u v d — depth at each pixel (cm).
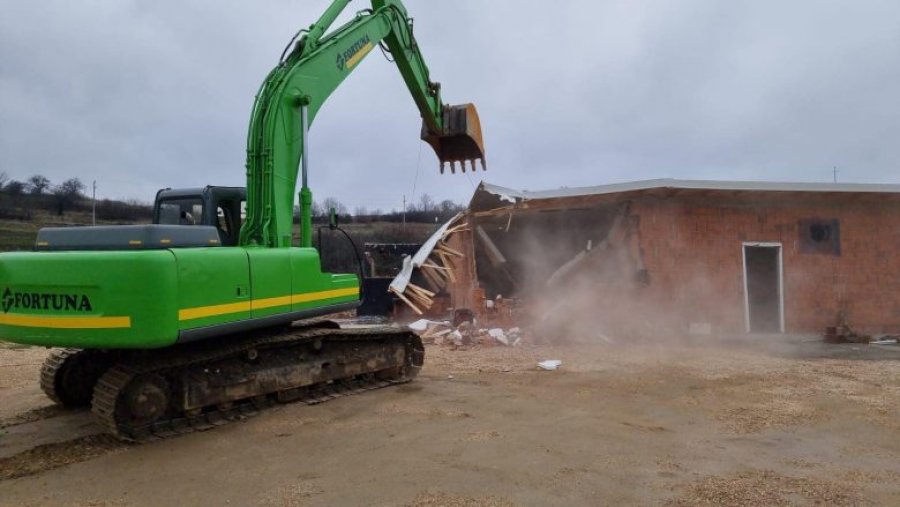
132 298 543
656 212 1451
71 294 557
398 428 641
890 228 1543
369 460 540
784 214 1509
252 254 642
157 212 773
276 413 699
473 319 1433
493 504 443
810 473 513
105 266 548
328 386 797
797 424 664
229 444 590
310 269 714
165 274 549
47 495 471
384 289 1867
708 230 1469
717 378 916
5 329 582
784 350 1227
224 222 777
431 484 482
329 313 745
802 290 1497
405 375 907
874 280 1523
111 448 580
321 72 804
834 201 1524
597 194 1438
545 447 576
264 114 727
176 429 625
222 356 651
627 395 801
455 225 1562
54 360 744
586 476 501
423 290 1460
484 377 925
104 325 546
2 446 595
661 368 1001
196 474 511
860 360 1097
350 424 656
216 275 597
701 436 618
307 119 762
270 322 660
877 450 578
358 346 836
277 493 468
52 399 739
